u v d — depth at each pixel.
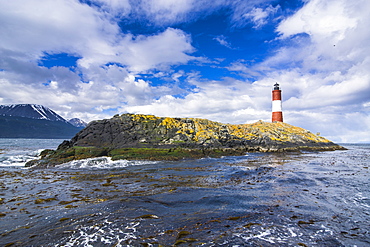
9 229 7.94
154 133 35.53
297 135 55.62
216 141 38.06
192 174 18.73
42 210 9.76
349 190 13.99
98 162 24.55
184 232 7.72
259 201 11.43
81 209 9.84
